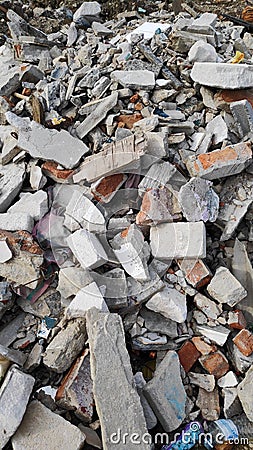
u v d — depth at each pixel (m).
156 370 1.56
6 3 3.13
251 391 1.54
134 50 2.15
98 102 1.92
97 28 2.52
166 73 2.02
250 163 1.82
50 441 1.39
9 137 1.90
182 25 2.26
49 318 1.64
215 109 1.96
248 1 3.40
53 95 1.98
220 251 1.82
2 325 1.66
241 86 1.89
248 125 1.89
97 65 2.12
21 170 1.84
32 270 1.63
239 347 1.63
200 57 2.05
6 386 1.44
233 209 1.79
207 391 1.60
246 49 2.33
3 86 2.07
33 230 1.73
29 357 1.58
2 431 1.39
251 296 1.73
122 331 1.50
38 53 2.29
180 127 1.87
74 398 1.48
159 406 1.49
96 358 1.45
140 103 1.94
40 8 3.28
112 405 1.40
